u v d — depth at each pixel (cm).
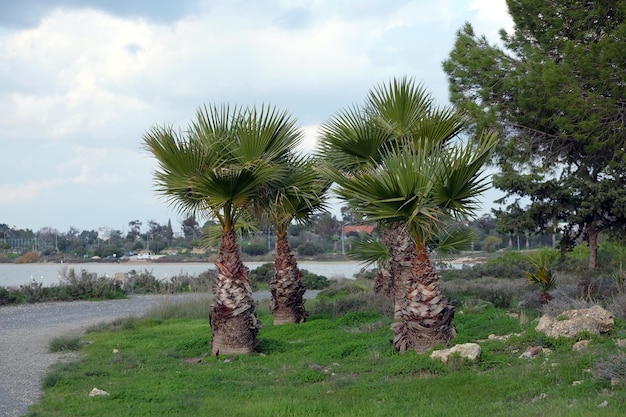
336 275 4369
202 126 1404
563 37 1630
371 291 2352
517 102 1698
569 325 1213
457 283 2567
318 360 1328
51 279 5212
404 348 1277
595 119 1483
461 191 1223
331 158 1617
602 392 859
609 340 1152
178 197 1434
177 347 1553
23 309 2928
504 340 1299
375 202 1216
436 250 1908
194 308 2402
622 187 2109
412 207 1221
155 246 11719
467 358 1134
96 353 1547
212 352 1454
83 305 3128
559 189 2136
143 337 1797
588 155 1858
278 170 1443
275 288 1930
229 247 1449
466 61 1812
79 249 10906
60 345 1655
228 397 1035
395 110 1598
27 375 1311
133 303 3225
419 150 1247
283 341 1577
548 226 2339
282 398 989
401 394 976
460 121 1579
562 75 1500
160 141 1348
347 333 1641
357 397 973
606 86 1483
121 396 1055
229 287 1438
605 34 1524
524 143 1762
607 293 1669
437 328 1248
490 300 1972
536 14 1647
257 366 1303
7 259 9956
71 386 1162
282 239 1944
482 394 944
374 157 1586
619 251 2797
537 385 948
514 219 2236
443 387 990
